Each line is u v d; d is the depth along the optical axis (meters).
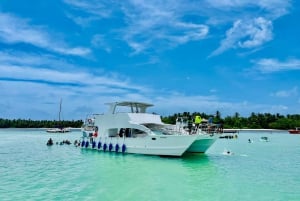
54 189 17.20
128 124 31.52
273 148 47.09
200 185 18.47
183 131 31.38
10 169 24.17
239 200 15.23
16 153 36.22
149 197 15.63
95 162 27.55
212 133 29.64
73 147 43.53
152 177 20.78
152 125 33.59
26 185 18.23
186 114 34.69
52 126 173.25
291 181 19.84
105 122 35.03
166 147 28.78
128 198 15.42
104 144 34.81
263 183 19.19
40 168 24.61
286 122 158.25
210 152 37.81
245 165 26.80
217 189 17.48
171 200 15.12
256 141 68.00
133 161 27.62
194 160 28.89
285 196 16.05
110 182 19.12
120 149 32.66
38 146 46.56
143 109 36.00
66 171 23.08
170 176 21.19
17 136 84.50
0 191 16.72
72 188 17.45
